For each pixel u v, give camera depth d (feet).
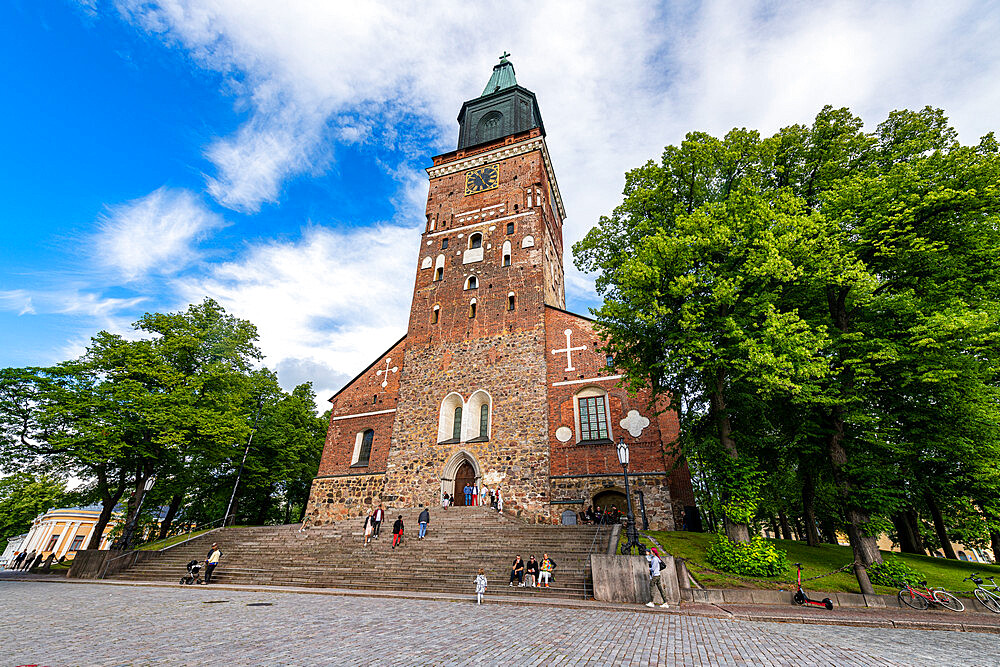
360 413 118.52
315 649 25.67
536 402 97.71
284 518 153.89
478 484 94.12
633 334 67.36
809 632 35.96
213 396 96.73
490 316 111.96
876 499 55.62
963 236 58.08
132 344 93.20
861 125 71.67
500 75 162.61
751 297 59.36
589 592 49.34
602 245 82.48
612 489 86.38
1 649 24.90
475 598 48.21
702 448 61.67
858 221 61.72
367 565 63.82
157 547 90.17
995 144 59.06
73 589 59.52
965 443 52.70
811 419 65.16
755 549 55.36
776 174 76.48
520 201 126.41
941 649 31.60
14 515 161.07
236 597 49.60
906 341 56.03
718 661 26.04
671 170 77.36
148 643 26.76
